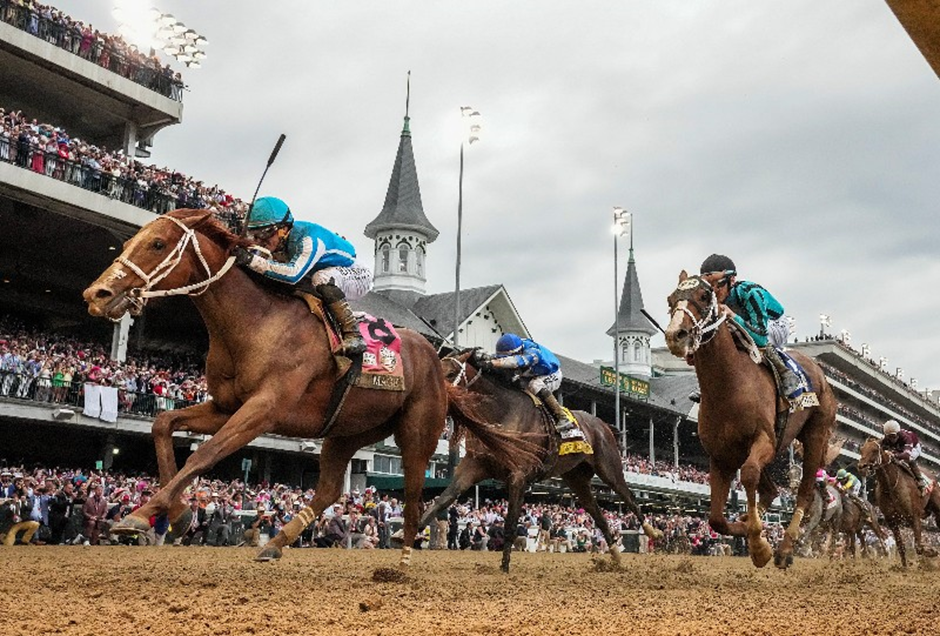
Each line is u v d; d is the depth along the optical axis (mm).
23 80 25453
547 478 9484
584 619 3893
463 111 27438
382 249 58844
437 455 31562
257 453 28516
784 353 7641
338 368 5723
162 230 5211
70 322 33781
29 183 21328
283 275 5516
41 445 26125
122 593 4496
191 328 35656
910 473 12703
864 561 16047
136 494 18062
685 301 6711
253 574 6543
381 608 4113
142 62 27344
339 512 19234
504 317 50312
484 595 5211
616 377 37719
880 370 80938
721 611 4430
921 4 2197
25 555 9617
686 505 47625
